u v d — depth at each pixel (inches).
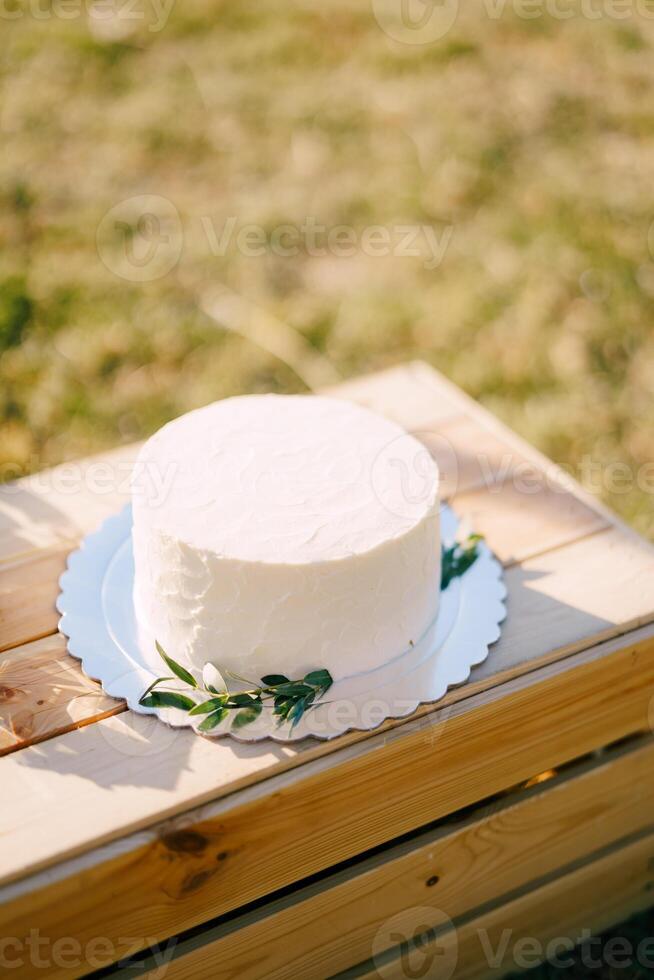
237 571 47.7
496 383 113.5
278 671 50.4
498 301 125.4
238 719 49.6
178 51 173.3
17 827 45.4
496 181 146.6
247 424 56.9
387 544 49.2
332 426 57.0
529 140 156.2
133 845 45.3
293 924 52.7
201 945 50.6
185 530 49.1
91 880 44.8
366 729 49.5
